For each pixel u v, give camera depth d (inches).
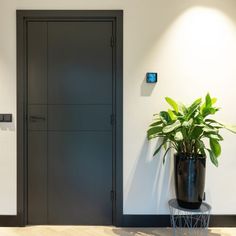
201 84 93.7
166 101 90.1
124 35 93.1
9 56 93.5
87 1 93.0
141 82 93.7
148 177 95.0
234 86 93.7
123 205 95.0
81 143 96.0
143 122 94.3
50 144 95.7
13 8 93.0
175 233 89.3
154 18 93.1
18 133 94.0
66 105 95.3
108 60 95.1
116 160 94.7
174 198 94.5
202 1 93.0
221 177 94.7
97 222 96.6
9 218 95.0
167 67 93.6
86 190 96.3
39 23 94.5
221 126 81.7
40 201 96.0
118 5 93.0
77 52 95.0
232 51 93.1
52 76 95.0
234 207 94.8
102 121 96.0
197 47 93.3
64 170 96.0
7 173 94.8
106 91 95.3
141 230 93.2
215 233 90.7
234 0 92.8
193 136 80.0
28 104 95.1
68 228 94.4
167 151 92.4
